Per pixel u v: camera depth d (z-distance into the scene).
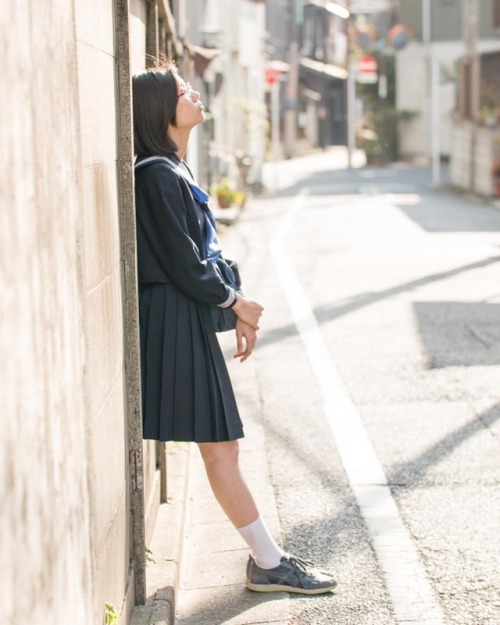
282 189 28.97
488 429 6.25
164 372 3.60
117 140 3.35
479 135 24.39
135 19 3.99
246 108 26.28
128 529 3.50
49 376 1.89
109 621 2.94
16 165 1.70
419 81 41.16
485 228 17.45
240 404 6.98
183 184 3.62
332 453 5.88
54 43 2.06
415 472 5.52
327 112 61.16
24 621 1.65
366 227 18.00
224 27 24.62
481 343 8.61
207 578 4.24
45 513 1.82
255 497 5.19
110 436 3.08
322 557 4.42
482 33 39.69
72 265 2.19
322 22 58.53
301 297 11.02
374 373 7.71
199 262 3.57
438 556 4.41
